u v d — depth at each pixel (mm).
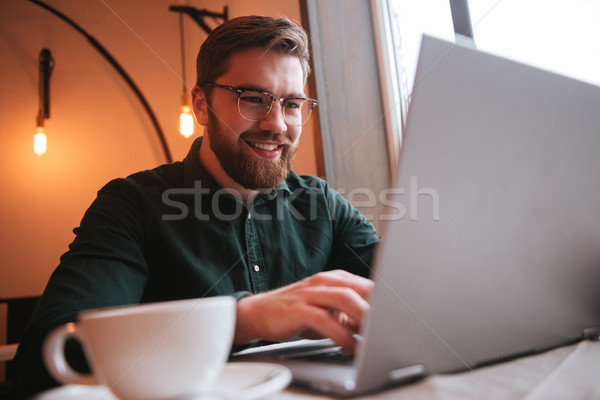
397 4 1722
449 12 1471
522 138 340
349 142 1647
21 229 2744
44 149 2611
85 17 2941
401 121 1661
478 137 314
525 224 354
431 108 292
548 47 1245
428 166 297
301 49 1029
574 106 373
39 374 407
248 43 969
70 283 621
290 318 427
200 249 908
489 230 337
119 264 730
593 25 1110
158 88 3043
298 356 419
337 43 1678
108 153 2916
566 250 395
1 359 919
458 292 328
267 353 456
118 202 881
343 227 1133
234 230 948
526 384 304
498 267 348
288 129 1024
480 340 349
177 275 879
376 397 285
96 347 260
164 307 263
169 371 262
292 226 1046
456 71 299
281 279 978
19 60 2795
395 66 1694
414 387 302
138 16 3045
